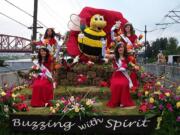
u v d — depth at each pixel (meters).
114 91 9.49
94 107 8.53
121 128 7.82
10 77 15.28
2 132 8.14
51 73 10.38
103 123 7.87
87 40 12.60
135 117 7.80
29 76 13.52
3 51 46.69
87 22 13.16
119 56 9.80
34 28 24.91
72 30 13.04
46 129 8.02
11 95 8.84
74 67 11.95
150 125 7.78
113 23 13.52
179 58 51.44
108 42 13.40
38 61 10.23
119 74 9.66
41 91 9.86
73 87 11.48
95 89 10.86
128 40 11.68
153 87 9.97
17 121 8.10
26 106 9.07
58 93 10.58
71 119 7.94
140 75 11.59
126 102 9.44
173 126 7.79
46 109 9.36
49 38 12.19
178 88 8.71
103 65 12.05
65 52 13.02
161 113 7.81
